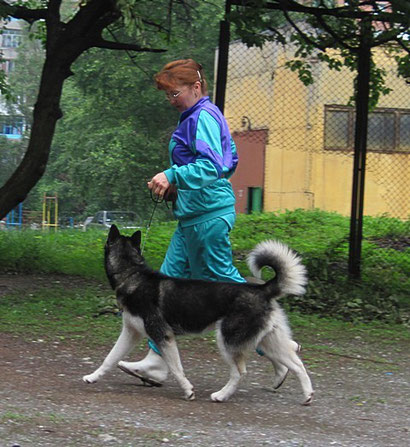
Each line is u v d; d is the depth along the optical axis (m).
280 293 5.02
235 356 5.11
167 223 18.20
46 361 6.20
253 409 5.02
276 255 5.02
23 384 5.35
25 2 13.89
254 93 17.81
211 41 28.52
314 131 18.84
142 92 31.30
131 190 31.61
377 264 12.41
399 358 7.04
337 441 4.35
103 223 29.84
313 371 6.37
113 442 4.07
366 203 21.22
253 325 4.99
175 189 5.43
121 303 5.28
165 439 4.16
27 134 47.47
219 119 5.36
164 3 14.07
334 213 20.20
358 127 10.56
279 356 5.18
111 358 5.44
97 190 33.06
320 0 10.59
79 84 32.12
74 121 34.72
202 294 5.06
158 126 32.81
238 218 18.73
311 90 18.75
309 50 11.87
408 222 17.41
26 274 11.30
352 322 8.71
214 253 5.43
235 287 5.07
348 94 18.61
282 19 12.15
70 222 38.16
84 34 11.01
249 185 23.59
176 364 5.13
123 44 11.12
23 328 7.45
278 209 22.06
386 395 5.65
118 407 4.83
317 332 8.09
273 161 22.56
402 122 19.95
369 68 10.42
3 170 46.47
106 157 31.59
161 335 5.12
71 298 9.22
